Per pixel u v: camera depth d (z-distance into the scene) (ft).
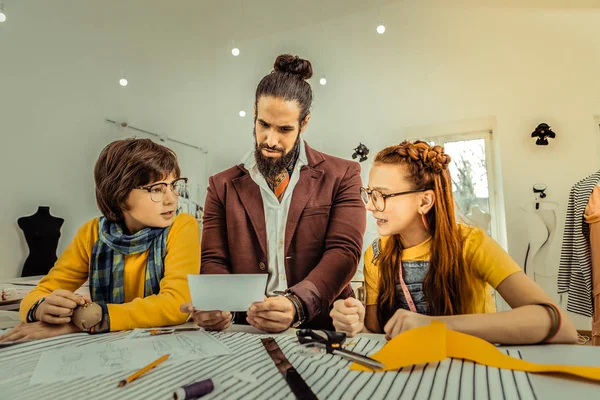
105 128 9.61
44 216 8.24
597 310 4.81
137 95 10.35
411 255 3.73
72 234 8.91
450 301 3.47
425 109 10.37
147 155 3.50
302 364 1.82
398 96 10.59
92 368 1.80
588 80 9.26
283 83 4.33
